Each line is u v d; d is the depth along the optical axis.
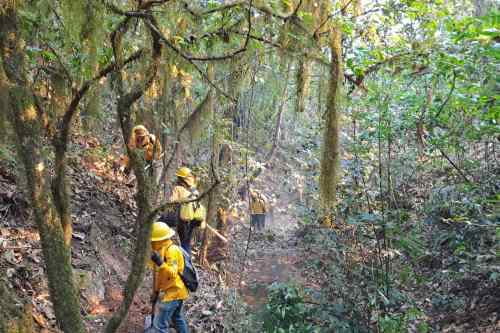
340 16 4.81
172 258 4.88
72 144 8.36
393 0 6.05
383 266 6.59
